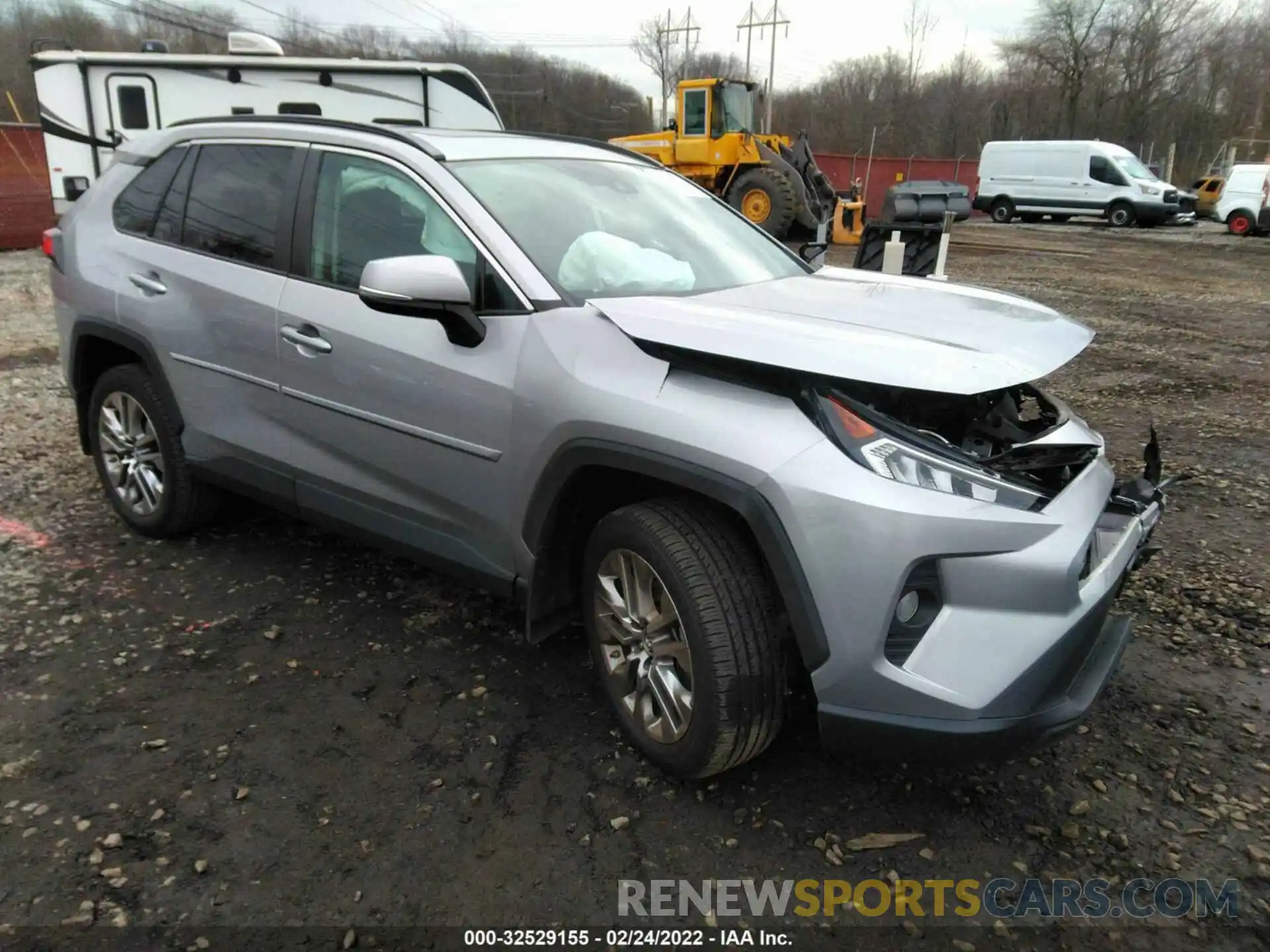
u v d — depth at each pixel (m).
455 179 3.05
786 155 19.77
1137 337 9.67
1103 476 2.72
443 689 3.11
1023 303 3.02
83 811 2.49
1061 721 2.29
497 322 2.83
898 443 2.28
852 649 2.24
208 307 3.62
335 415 3.26
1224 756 2.84
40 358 8.01
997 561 2.20
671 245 3.36
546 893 2.28
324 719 2.93
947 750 2.23
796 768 2.75
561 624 2.97
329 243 3.31
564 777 2.68
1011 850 2.46
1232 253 19.45
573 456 2.60
